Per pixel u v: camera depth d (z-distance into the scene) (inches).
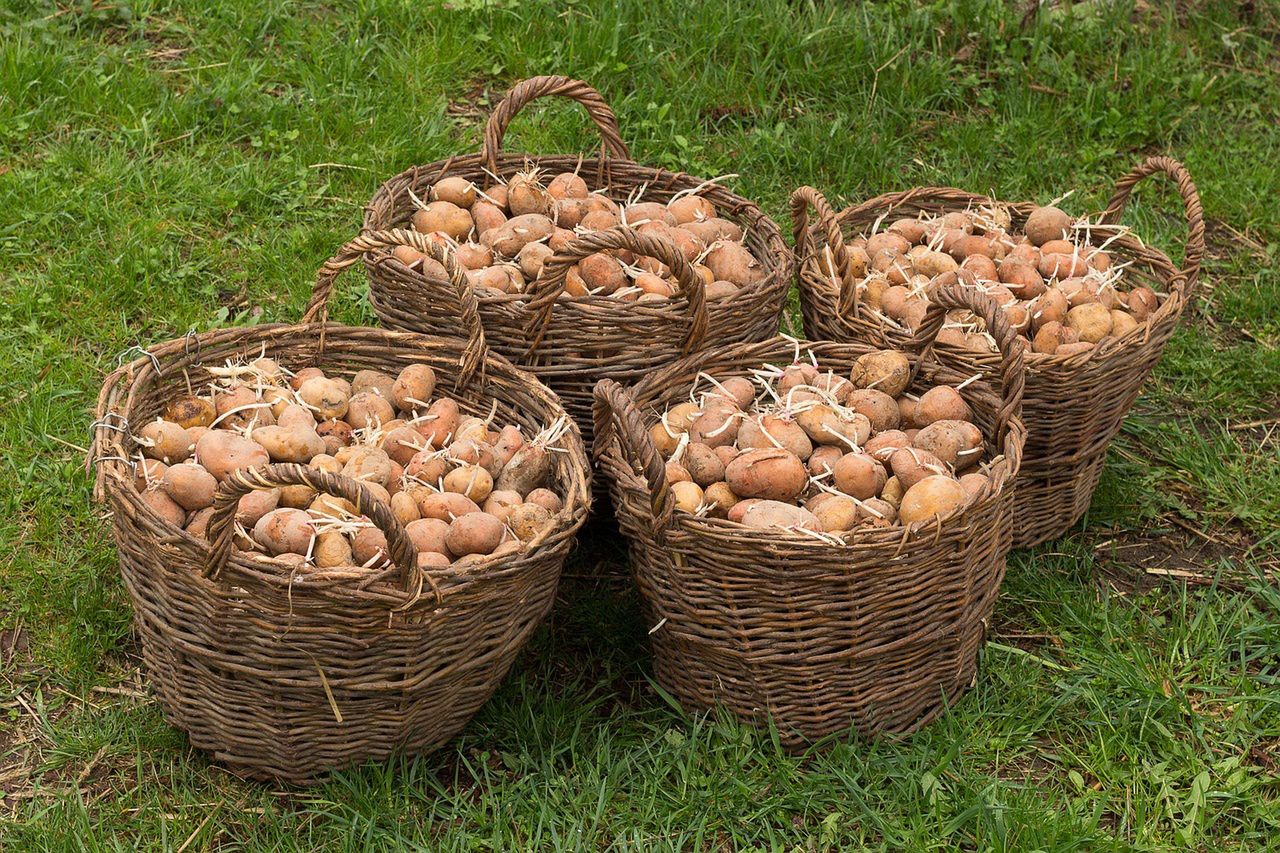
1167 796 112.8
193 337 118.3
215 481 112.2
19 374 131.0
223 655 108.0
